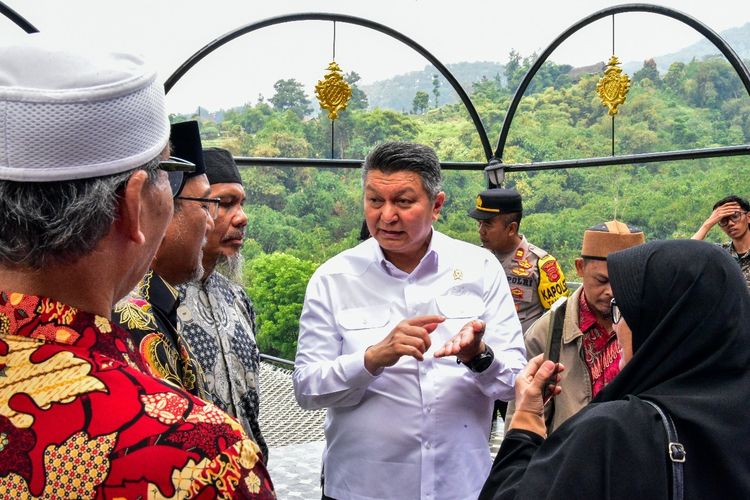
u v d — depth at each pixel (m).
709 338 1.54
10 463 0.96
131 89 1.03
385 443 2.56
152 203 1.11
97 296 1.07
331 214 14.45
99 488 0.94
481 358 2.53
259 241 14.25
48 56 0.99
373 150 2.67
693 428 1.48
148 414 0.98
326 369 2.55
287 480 5.19
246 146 14.66
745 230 6.09
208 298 2.55
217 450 0.98
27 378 0.98
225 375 2.48
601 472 1.48
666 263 1.60
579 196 13.36
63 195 1.00
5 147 0.97
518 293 5.13
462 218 13.83
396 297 2.72
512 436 1.83
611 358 2.79
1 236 1.00
